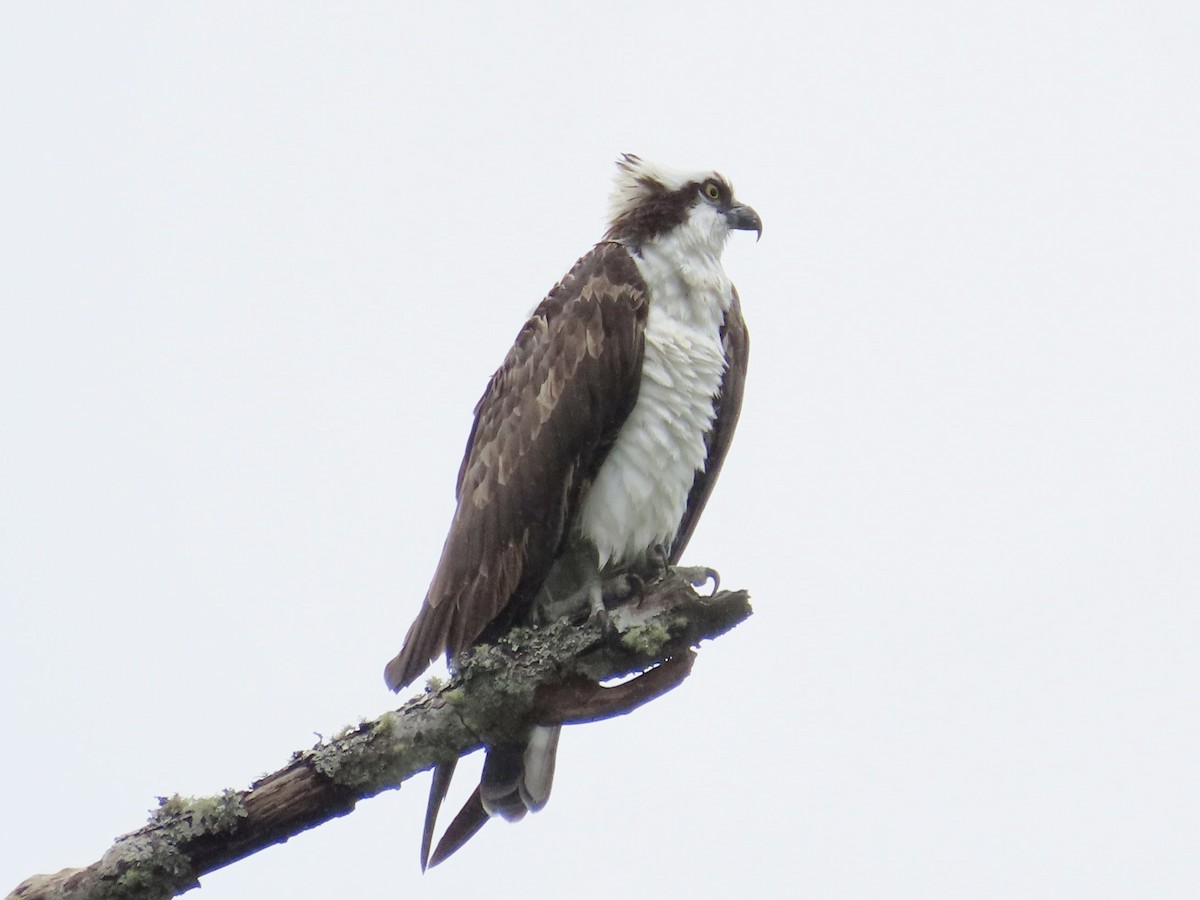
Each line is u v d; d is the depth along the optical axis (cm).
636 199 1226
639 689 953
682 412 1134
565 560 1142
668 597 952
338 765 909
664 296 1163
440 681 967
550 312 1157
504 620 1117
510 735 952
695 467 1154
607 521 1124
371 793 923
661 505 1139
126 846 877
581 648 946
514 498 1102
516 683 942
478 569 1094
